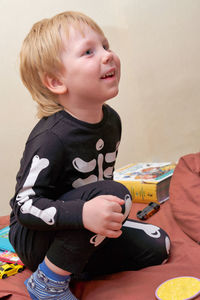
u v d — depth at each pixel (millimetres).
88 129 878
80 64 831
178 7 1706
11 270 980
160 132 1889
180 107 1807
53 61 856
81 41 839
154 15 1781
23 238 880
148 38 1821
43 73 881
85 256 802
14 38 1696
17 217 820
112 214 740
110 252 932
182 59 1748
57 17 898
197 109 1759
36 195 810
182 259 955
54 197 888
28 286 838
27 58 905
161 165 1621
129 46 1888
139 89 1904
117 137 1007
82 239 782
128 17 1857
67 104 889
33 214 788
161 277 853
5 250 1104
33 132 889
